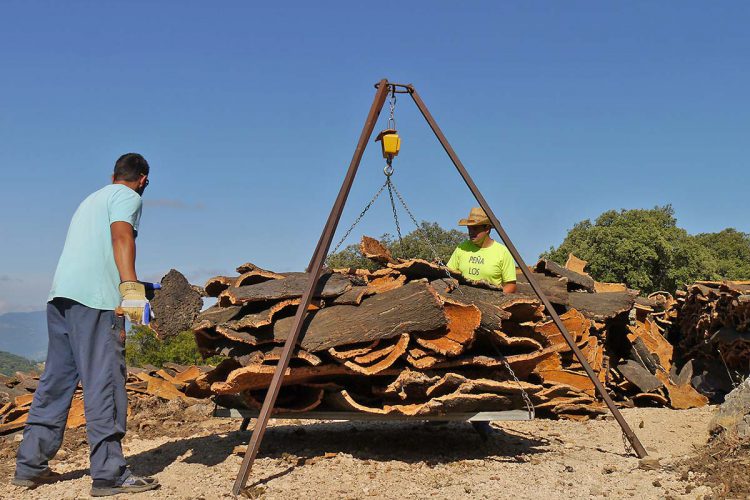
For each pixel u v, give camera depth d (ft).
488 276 24.66
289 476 18.63
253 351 19.65
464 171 21.47
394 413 19.72
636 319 39.63
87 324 17.42
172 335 18.97
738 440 18.95
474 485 17.76
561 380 28.81
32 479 18.04
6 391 31.32
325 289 20.08
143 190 19.34
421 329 18.31
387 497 16.92
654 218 103.91
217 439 23.47
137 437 24.58
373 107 20.30
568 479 18.28
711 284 38.55
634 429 25.64
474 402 19.31
